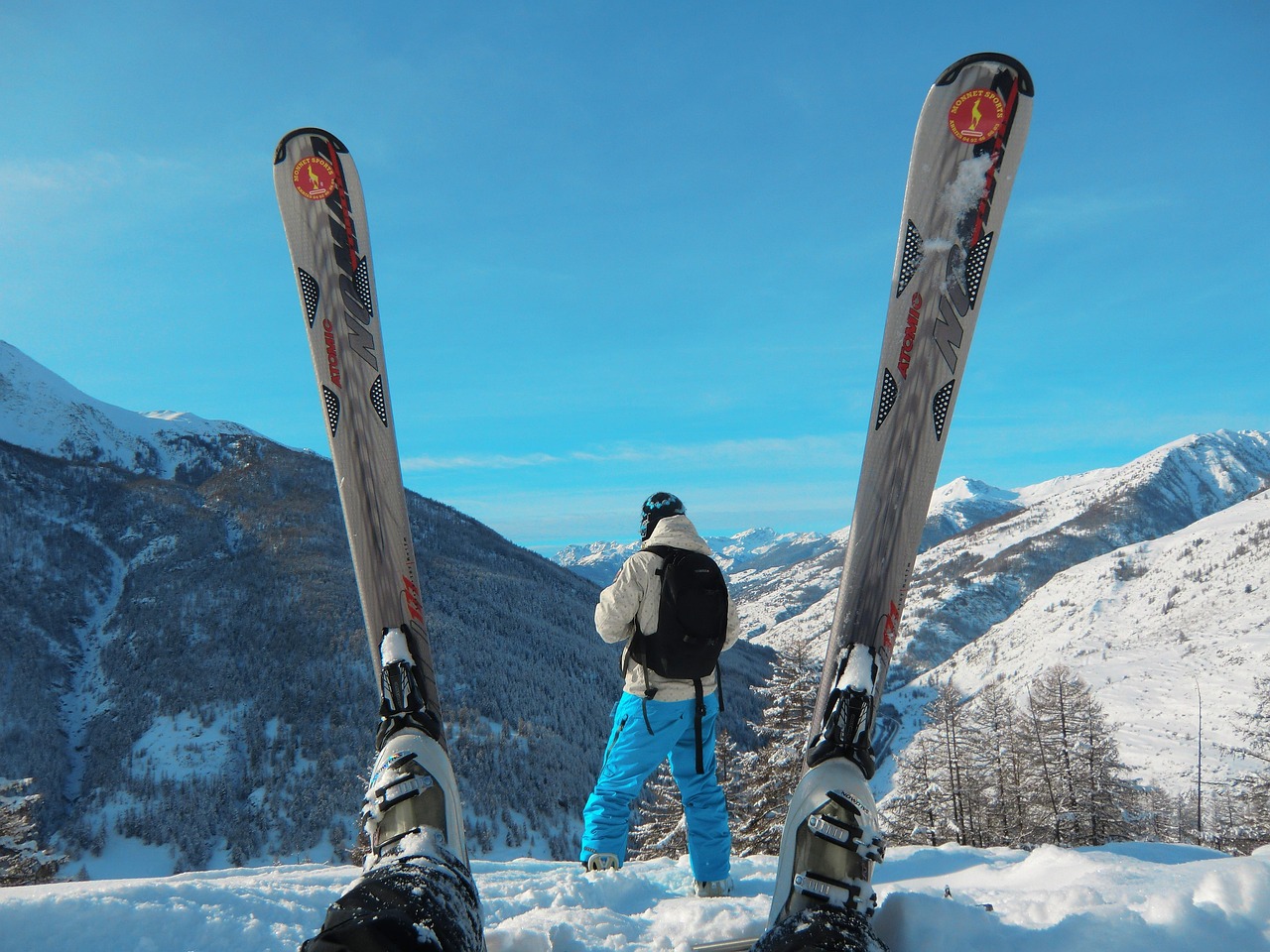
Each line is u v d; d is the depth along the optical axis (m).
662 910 1.78
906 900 1.25
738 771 13.74
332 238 2.08
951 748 25.84
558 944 1.45
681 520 2.44
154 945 1.31
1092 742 21.97
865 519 1.65
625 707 2.38
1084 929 1.19
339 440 1.93
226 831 90.94
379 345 2.00
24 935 1.25
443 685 111.88
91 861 86.81
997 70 1.78
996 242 1.77
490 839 77.31
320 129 2.12
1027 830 23.03
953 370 1.73
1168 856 2.26
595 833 2.40
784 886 1.23
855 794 1.28
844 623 1.59
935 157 1.78
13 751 110.50
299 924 1.57
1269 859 1.45
